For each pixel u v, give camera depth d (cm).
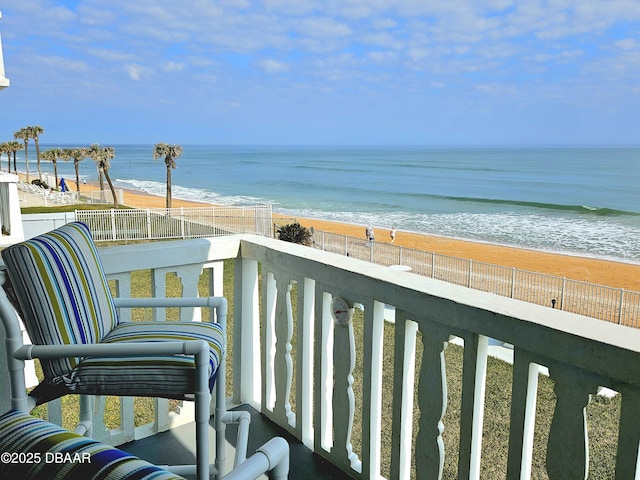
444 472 282
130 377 137
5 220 580
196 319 239
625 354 108
